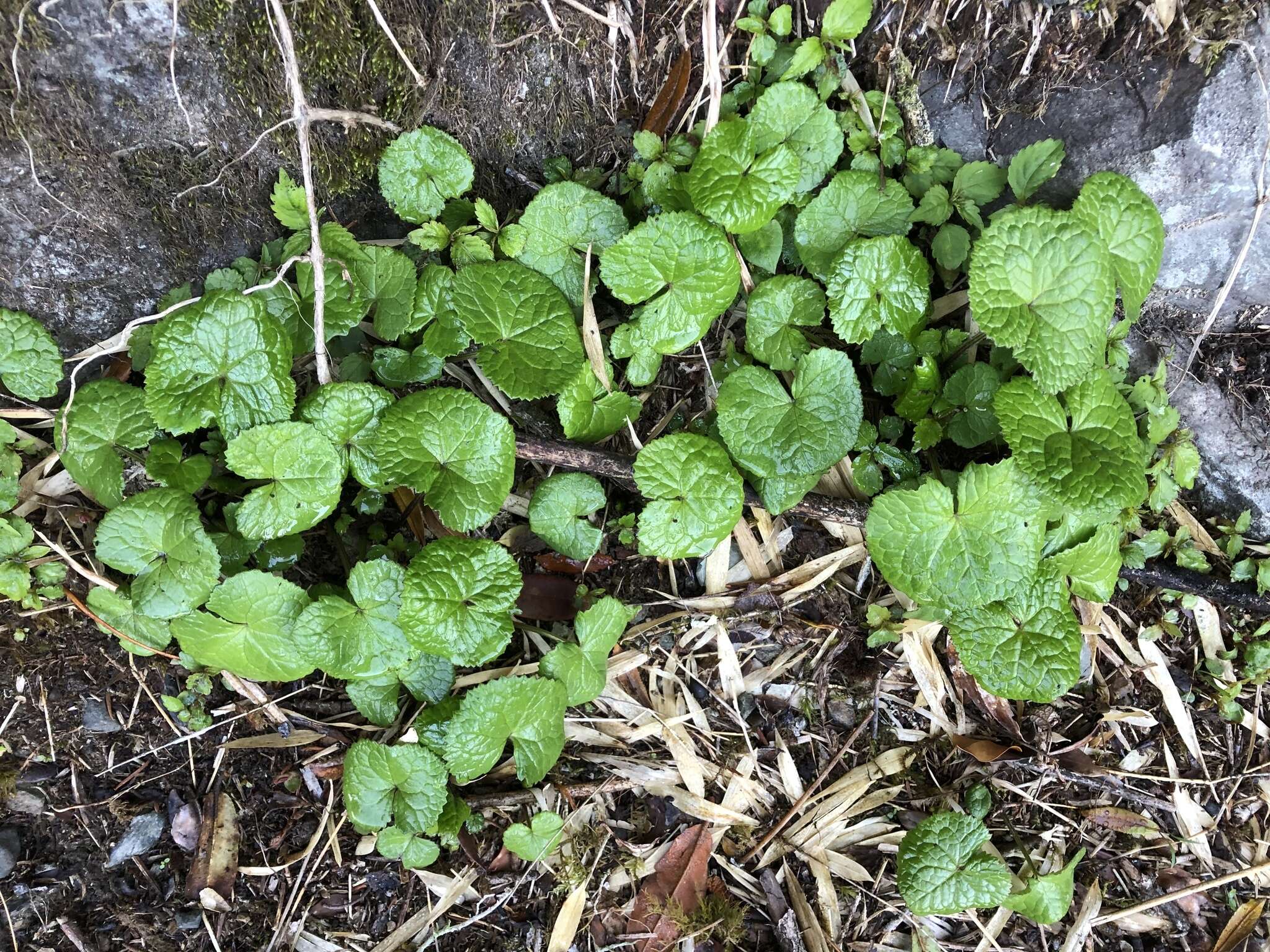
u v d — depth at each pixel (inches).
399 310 16.4
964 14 16.4
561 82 16.8
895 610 17.6
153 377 14.9
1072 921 17.3
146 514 14.9
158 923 16.1
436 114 16.3
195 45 14.2
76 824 16.2
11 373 15.0
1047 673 16.1
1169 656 18.3
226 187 15.7
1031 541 15.6
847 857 17.2
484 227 16.8
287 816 16.8
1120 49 16.1
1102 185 15.5
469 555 15.3
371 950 16.3
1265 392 17.7
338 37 14.9
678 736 17.4
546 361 16.2
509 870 16.8
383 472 15.3
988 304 15.3
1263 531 17.9
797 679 17.9
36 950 15.7
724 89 17.3
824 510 17.2
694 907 16.7
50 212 14.9
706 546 16.0
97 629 16.3
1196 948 17.4
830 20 15.8
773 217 16.9
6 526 15.4
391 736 16.9
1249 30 15.5
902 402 16.6
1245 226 16.4
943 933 17.1
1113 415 15.5
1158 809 17.8
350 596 16.3
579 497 16.8
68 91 14.0
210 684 16.5
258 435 14.8
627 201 17.7
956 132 17.3
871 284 16.0
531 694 15.7
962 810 17.3
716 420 17.6
